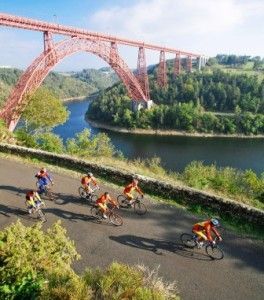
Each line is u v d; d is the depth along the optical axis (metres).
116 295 8.41
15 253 10.20
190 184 29.19
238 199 27.28
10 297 9.12
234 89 187.88
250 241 17.91
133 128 154.62
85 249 16.73
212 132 152.88
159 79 189.50
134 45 123.06
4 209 20.75
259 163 109.31
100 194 23.27
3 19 58.94
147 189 23.53
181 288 14.26
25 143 39.19
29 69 66.06
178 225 19.39
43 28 68.19
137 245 17.30
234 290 14.33
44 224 19.20
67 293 8.48
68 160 28.39
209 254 16.69
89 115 177.00
